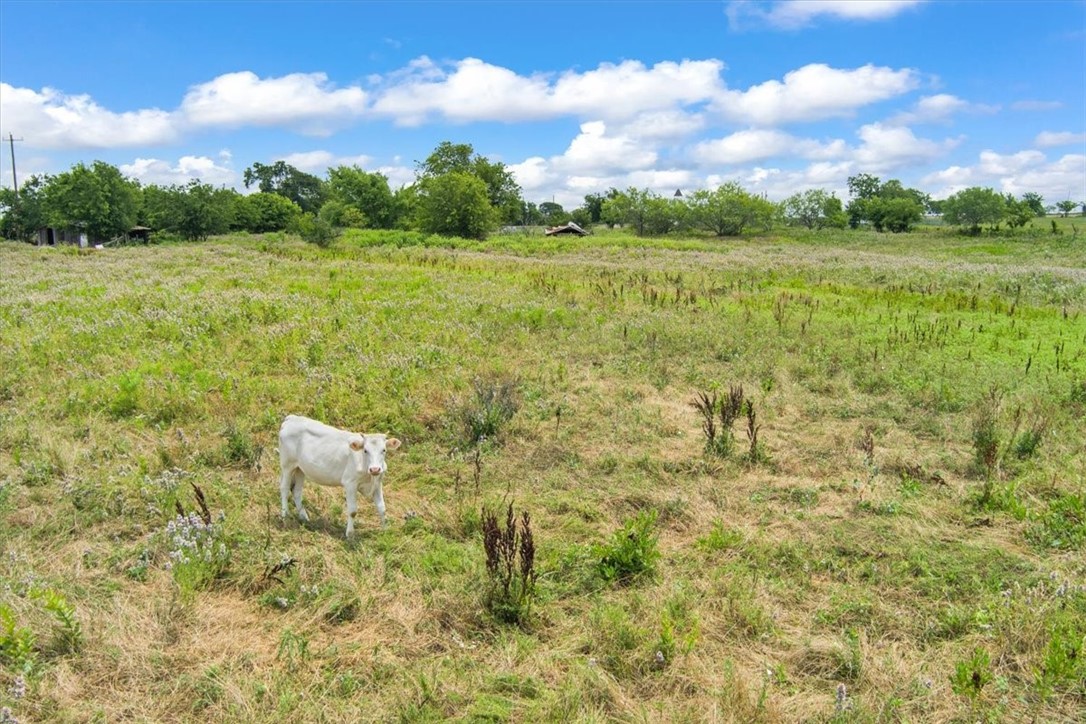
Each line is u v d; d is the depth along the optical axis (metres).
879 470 8.39
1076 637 4.91
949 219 79.75
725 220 77.81
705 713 4.44
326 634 5.26
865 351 13.66
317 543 6.50
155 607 5.35
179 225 64.94
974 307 19.39
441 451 8.95
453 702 4.52
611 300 19.64
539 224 128.25
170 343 13.65
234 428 8.88
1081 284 24.17
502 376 11.75
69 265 31.16
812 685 4.77
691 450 8.98
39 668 4.68
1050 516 6.89
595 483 8.02
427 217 68.31
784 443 9.34
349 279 24.39
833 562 6.29
